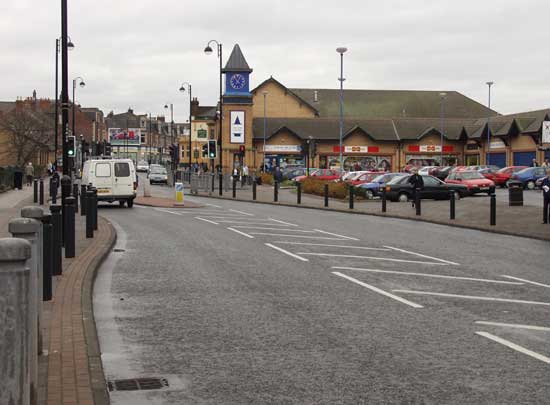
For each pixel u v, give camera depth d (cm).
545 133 5656
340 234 2009
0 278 380
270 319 875
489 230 2159
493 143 7019
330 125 7800
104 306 962
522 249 1688
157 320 874
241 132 7119
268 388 600
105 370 659
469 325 841
